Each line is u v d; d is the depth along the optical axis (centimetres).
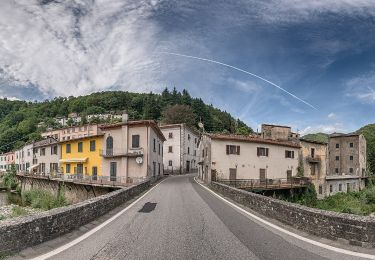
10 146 10738
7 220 591
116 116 11688
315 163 4606
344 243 622
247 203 1300
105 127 3925
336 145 6462
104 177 3650
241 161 3634
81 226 827
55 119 13150
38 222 625
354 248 588
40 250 593
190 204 1395
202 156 4200
